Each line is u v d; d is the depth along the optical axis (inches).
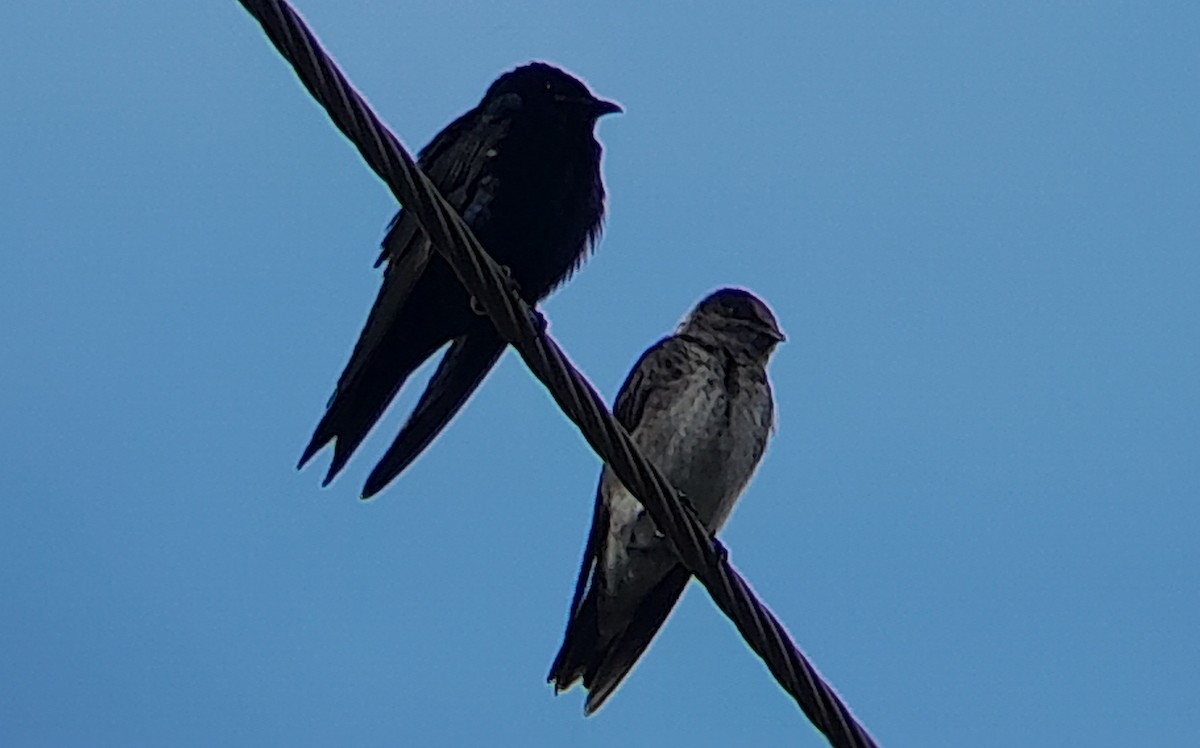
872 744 372.2
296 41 309.6
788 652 370.0
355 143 323.0
